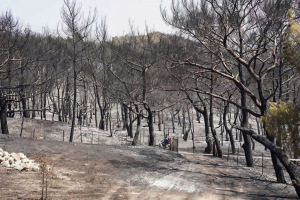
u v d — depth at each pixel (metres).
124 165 18.14
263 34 18.95
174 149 35.56
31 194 10.22
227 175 19.73
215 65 25.33
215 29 22.41
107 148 24.25
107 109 58.72
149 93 34.66
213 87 30.98
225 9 20.12
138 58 33.22
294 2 17.58
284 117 11.34
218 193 13.59
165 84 31.77
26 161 14.52
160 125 73.75
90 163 17.28
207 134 38.69
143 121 83.38
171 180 15.55
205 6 21.20
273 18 18.17
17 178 12.27
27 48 32.62
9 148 18.44
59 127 46.25
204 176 18.14
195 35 21.67
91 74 38.94
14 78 33.56
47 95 58.50
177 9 21.64
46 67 40.12
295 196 14.58
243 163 30.11
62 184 12.12
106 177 14.35
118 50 36.47
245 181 18.00
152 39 32.41
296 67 12.31
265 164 30.23
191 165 22.61
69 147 21.67
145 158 22.28
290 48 12.05
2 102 32.88
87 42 40.09
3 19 28.58
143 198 11.20
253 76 20.11
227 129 39.09
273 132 11.61
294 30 11.91
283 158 12.77
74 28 36.81
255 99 20.41
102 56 38.84
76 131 45.88
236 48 23.95
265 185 17.28
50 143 22.16
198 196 12.52
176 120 85.56
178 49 22.94
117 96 35.12
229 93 32.03
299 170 12.70
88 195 10.84
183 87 24.12
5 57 30.34
